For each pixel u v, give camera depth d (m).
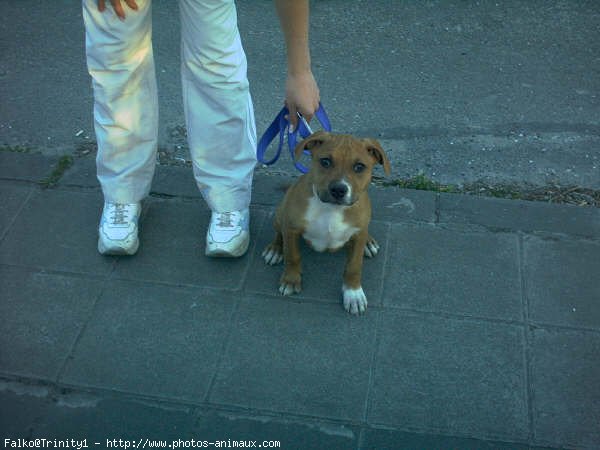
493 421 2.12
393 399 2.16
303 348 2.26
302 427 2.11
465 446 2.08
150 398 2.16
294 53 2.21
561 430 2.11
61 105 2.98
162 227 2.54
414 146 2.83
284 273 2.38
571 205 2.60
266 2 3.46
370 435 2.10
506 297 2.36
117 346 2.26
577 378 2.20
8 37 3.29
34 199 2.61
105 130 2.36
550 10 3.43
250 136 2.41
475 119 2.93
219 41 2.18
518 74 3.12
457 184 2.70
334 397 2.16
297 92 2.26
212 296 2.37
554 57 3.20
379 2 3.47
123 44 2.21
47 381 2.19
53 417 2.13
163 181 2.67
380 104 3.00
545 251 2.47
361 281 2.40
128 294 2.37
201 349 2.25
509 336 2.28
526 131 2.89
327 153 2.17
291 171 2.74
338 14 3.40
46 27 3.34
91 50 2.22
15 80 3.09
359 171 2.19
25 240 2.50
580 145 2.83
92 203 2.60
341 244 2.30
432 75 3.12
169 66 3.14
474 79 3.10
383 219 2.55
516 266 2.44
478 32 3.32
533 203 2.60
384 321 2.31
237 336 2.28
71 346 2.26
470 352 2.25
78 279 2.40
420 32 3.32
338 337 2.28
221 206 2.44
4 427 2.11
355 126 2.91
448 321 2.31
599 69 3.14
